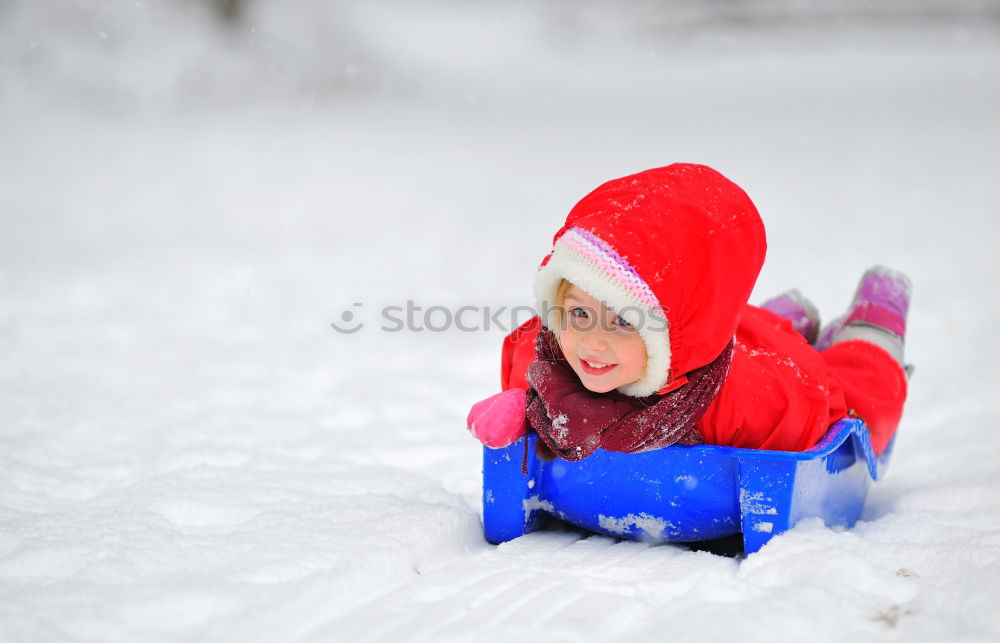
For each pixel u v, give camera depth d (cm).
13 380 499
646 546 304
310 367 546
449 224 1020
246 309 685
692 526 298
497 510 309
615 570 277
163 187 1240
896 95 2073
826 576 259
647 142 1620
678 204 276
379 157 1536
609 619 244
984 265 749
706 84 2564
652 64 3291
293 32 2391
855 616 242
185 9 2220
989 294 664
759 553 274
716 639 232
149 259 837
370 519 303
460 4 5272
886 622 241
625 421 287
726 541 313
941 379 501
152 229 979
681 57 3469
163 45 2123
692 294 275
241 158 1494
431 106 2270
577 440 285
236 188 1242
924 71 2527
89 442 402
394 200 1168
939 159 1323
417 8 5162
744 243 280
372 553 271
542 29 4375
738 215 282
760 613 241
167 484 338
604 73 3016
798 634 234
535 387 296
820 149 1458
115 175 1319
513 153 1566
